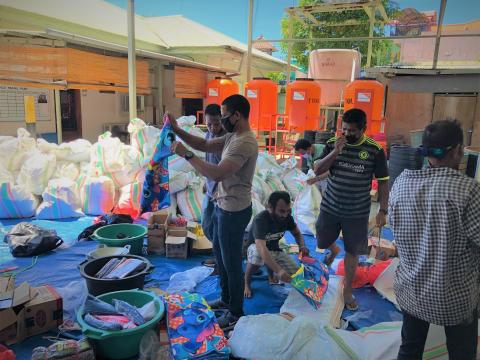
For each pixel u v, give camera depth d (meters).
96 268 3.49
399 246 1.96
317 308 3.24
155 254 4.46
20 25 6.84
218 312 3.24
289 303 3.33
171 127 3.31
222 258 3.12
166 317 2.79
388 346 2.54
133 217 5.56
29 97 6.52
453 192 1.74
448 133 1.79
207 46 10.02
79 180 5.80
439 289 1.80
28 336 2.89
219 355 2.51
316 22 11.26
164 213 4.79
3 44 6.63
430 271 1.83
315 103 8.60
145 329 2.62
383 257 4.20
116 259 3.50
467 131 8.96
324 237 3.46
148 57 9.33
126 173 5.84
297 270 3.39
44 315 2.95
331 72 10.19
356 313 3.31
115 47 7.44
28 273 3.90
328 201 3.37
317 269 3.50
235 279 2.98
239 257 2.96
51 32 6.27
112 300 2.95
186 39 11.30
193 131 6.43
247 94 8.94
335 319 3.15
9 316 2.77
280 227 3.48
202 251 4.49
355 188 3.22
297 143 5.99
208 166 2.54
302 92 8.44
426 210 1.82
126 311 2.73
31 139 6.27
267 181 6.14
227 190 2.82
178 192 5.61
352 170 3.21
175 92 10.36
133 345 2.62
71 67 7.20
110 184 5.70
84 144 6.33
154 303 2.82
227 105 2.68
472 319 1.90
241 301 3.06
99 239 4.25
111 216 5.01
